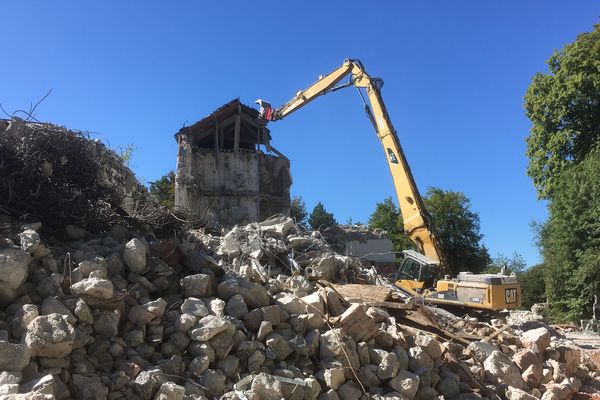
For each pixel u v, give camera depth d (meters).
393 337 7.15
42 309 5.00
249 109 25.22
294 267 9.41
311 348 6.35
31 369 4.42
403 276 17.00
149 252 6.66
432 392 6.77
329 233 27.78
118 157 10.48
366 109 19.91
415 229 18.17
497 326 10.37
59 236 7.05
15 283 5.11
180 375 5.35
